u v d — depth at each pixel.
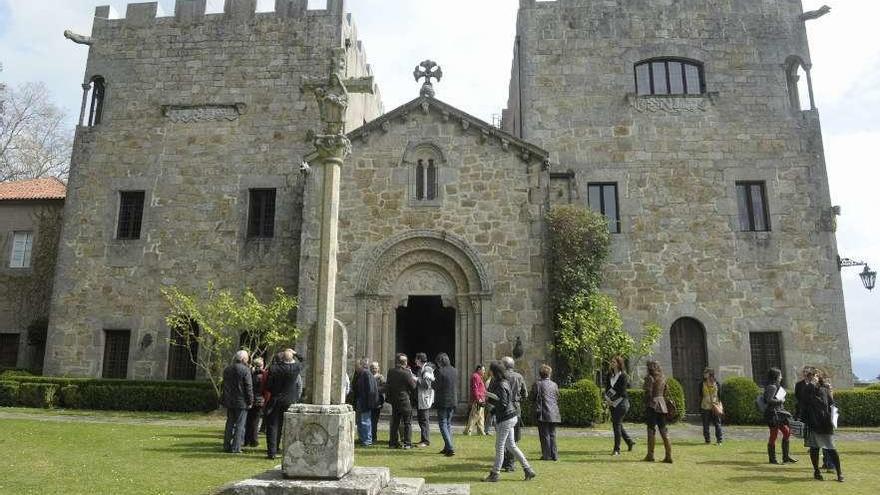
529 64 20.20
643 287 18.36
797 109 19.66
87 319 19.55
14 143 29.30
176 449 10.45
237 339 18.72
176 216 20.05
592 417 15.38
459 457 10.38
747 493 7.95
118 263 19.84
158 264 19.73
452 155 17.66
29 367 21.34
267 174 20.17
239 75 20.98
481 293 16.61
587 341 15.60
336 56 8.50
